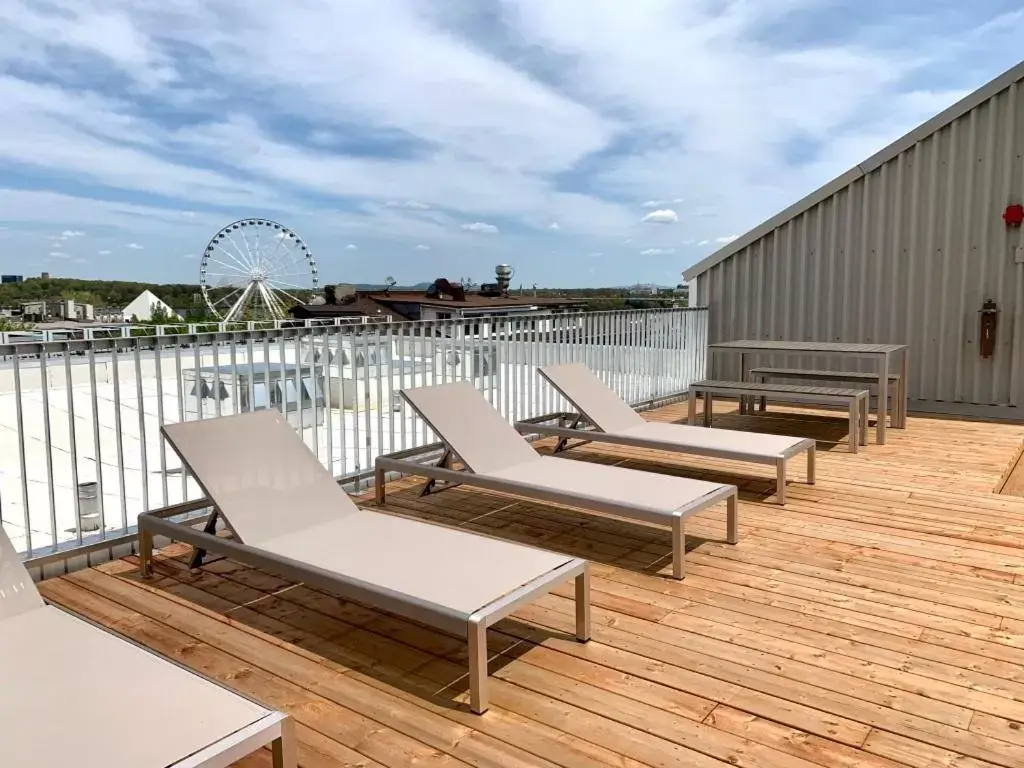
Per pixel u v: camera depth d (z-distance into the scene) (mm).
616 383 7781
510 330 6270
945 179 7816
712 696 2418
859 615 3016
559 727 2250
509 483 3871
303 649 2762
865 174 8227
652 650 2729
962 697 2406
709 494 3617
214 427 3461
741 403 7891
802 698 2404
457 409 4484
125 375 7727
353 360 4910
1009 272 7586
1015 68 7305
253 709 1799
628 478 3943
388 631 2908
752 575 3439
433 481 4809
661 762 2082
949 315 7934
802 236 8703
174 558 3709
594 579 3404
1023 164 7402
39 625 2256
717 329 9430
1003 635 2836
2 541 2498
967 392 7926
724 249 9211
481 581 2566
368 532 3143
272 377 5352
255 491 3289
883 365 6344
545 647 2756
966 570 3496
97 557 3619
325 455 5465
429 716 2312
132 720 1745
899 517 4316
